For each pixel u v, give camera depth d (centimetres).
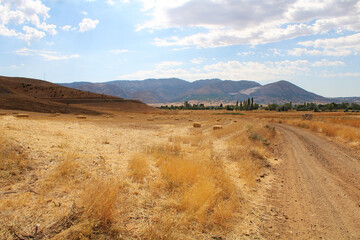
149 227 394
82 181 547
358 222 483
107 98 13125
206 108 18350
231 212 489
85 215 374
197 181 614
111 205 415
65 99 11375
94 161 714
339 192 664
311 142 1706
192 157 915
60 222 357
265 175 841
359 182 761
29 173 538
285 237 419
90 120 3466
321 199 610
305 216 508
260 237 414
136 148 1105
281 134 2266
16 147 666
